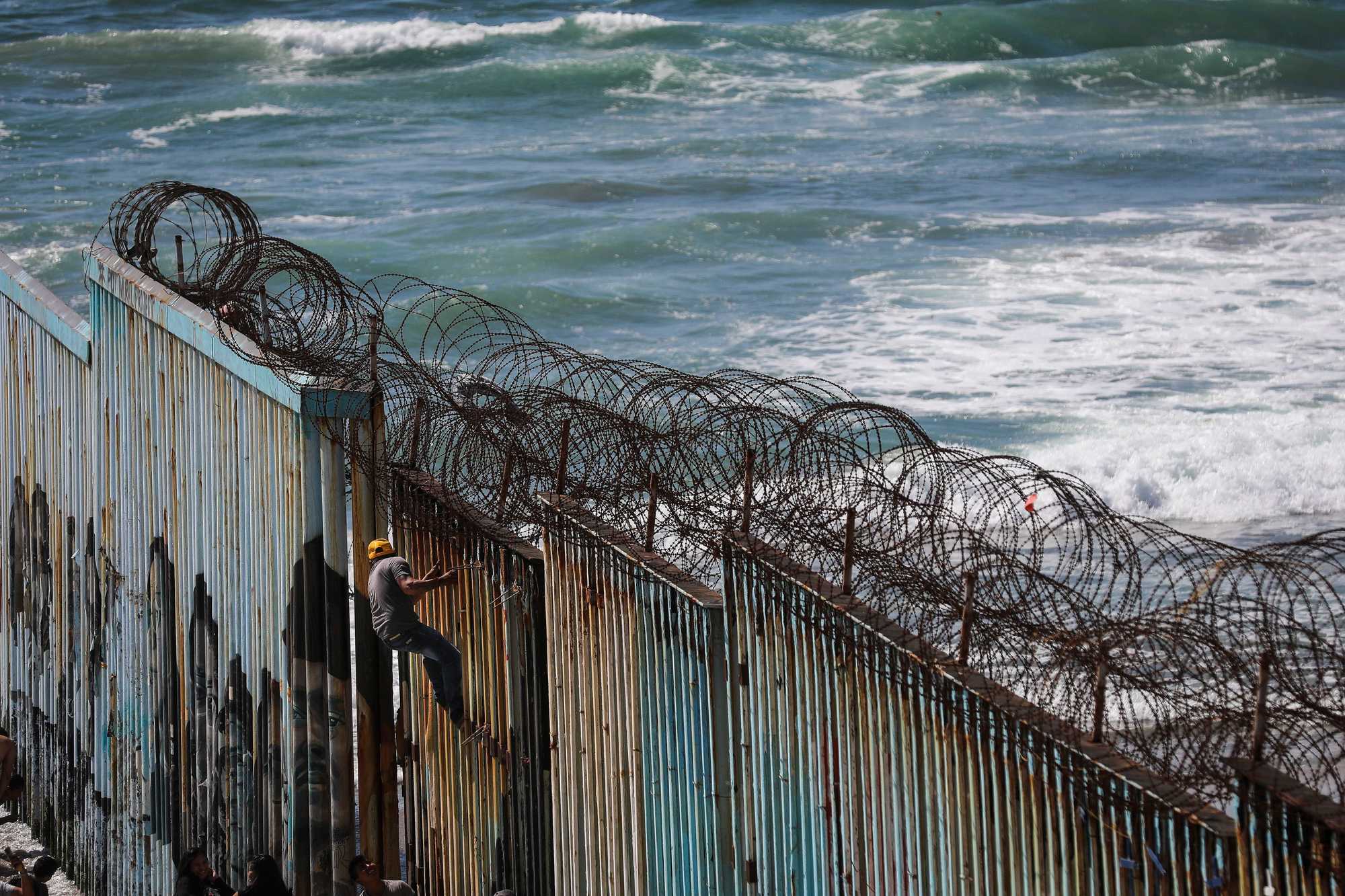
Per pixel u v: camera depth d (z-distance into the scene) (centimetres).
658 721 2834
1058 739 1927
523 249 14988
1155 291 13575
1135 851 1825
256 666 3581
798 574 2455
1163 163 18975
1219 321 12675
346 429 3297
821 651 2403
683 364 11962
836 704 2375
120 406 4259
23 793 5212
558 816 3178
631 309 13525
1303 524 8944
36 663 5050
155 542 4103
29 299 4906
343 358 3538
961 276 14312
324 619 3362
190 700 3966
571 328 13012
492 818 3281
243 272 3738
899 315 13175
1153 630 1975
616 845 2981
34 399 4972
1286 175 18200
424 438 3434
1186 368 11469
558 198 17288
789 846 2525
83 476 4575
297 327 3584
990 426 10319
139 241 4191
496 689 3234
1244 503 9244
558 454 3131
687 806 2770
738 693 2641
